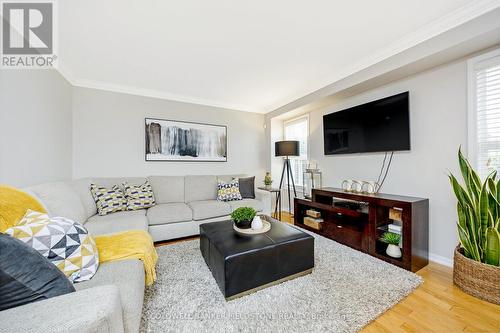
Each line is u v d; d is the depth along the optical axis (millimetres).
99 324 641
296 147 3795
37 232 986
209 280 1768
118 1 1528
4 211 1028
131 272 1162
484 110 1816
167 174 3533
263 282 1614
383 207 2273
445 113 2068
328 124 3307
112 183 2893
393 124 2420
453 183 1731
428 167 2203
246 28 1862
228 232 1937
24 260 722
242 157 4301
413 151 2328
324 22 1792
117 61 2436
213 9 1621
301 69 2676
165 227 2625
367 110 2717
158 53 2270
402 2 1571
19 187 1729
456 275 1697
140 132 3326
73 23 1761
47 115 2195
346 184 2840
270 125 4402
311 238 1852
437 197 2135
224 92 3494
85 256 1108
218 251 1604
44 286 759
